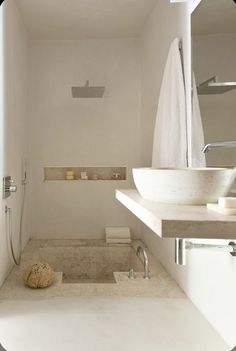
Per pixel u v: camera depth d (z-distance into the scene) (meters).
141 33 2.74
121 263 2.65
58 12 2.33
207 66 1.35
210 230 0.70
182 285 1.66
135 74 2.86
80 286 1.71
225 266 1.16
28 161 2.76
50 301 1.50
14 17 2.13
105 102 2.86
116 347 1.10
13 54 2.09
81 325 1.26
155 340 1.15
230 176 0.96
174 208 0.89
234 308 1.10
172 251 1.85
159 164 1.79
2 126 1.76
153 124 2.31
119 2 2.20
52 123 2.83
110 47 2.85
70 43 2.82
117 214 2.87
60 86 2.82
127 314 1.37
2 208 1.76
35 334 1.18
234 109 1.17
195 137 1.46
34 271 1.68
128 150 2.88
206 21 1.36
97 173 2.93
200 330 1.24
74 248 2.61
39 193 2.82
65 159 2.84
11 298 1.54
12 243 2.05
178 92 1.62
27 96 2.73
